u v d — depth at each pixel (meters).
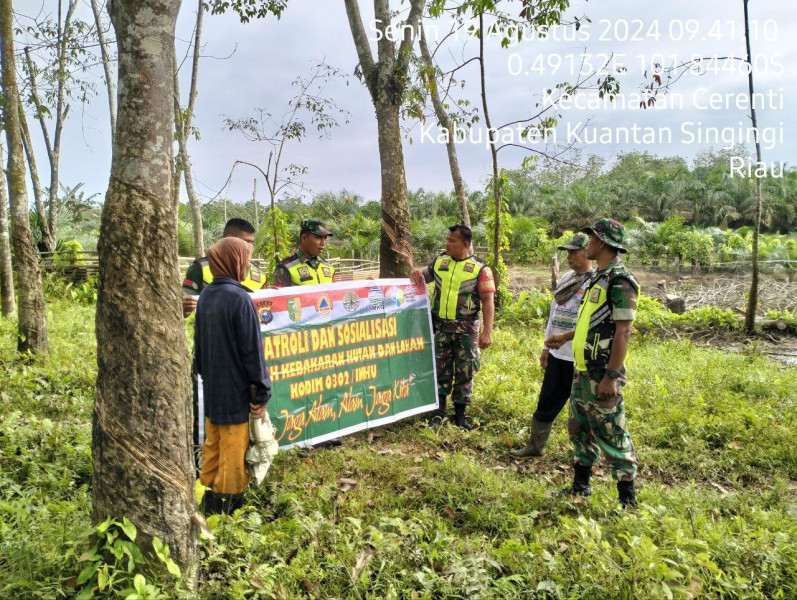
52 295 13.18
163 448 2.41
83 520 2.93
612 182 52.34
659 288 14.98
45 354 6.98
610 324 3.81
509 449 5.11
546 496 3.94
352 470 4.34
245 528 3.13
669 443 5.23
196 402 3.93
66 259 14.61
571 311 4.64
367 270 22.89
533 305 12.54
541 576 2.87
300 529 3.14
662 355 9.12
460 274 5.47
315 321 4.80
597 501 3.69
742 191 44.75
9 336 8.00
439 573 2.88
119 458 2.37
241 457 3.33
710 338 11.40
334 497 3.75
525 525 3.43
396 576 2.86
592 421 3.89
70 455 4.01
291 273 5.07
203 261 4.62
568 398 4.72
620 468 3.81
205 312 3.28
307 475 4.12
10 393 5.43
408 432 5.38
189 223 27.09
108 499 2.40
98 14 14.07
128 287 2.34
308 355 4.75
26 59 10.93
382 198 6.71
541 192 48.25
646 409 6.05
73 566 2.54
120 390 2.37
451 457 4.53
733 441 5.27
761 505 4.04
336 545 3.03
